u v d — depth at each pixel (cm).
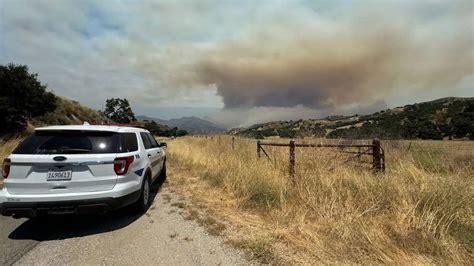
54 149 405
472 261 313
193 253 346
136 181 470
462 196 450
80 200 391
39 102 2009
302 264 313
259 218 468
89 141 429
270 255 334
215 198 595
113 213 507
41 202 379
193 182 765
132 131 527
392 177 583
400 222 403
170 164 1149
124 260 330
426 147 1073
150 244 374
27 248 363
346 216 418
